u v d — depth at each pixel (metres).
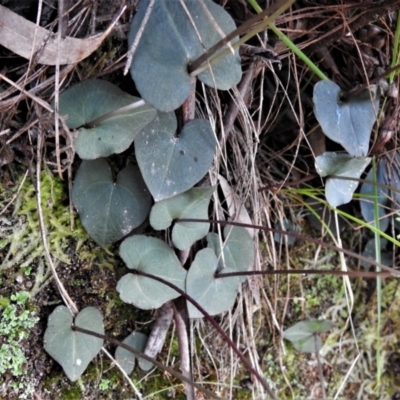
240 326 0.43
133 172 0.39
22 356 0.37
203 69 0.36
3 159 0.36
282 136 0.45
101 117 0.37
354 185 0.42
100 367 0.40
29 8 0.36
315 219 0.46
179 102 0.36
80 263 0.39
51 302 0.38
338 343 0.48
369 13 0.41
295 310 0.47
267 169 0.45
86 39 0.35
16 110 0.36
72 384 0.39
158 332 0.40
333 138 0.41
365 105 0.42
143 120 0.37
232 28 0.37
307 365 0.47
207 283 0.40
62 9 0.35
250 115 0.42
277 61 0.39
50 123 0.36
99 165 0.38
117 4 0.37
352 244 0.48
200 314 0.40
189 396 0.39
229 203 0.42
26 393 0.37
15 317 0.37
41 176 0.37
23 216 0.37
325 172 0.41
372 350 0.49
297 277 0.46
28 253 0.37
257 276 0.43
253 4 0.38
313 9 0.42
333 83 0.41
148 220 0.40
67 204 0.38
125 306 0.40
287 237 0.45
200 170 0.38
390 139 0.46
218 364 0.43
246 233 0.42
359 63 0.44
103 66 0.38
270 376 0.45
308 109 0.44
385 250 0.49
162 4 0.35
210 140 0.39
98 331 0.39
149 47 0.35
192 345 0.41
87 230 0.38
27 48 0.34
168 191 0.38
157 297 0.39
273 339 0.45
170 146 0.38
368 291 0.49
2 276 0.37
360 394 0.49
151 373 0.41
